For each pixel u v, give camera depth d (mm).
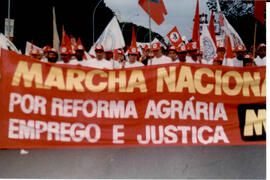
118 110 4918
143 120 4953
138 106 4965
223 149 5117
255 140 5211
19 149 4668
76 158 4770
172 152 4988
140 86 4988
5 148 4586
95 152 4828
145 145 4898
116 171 4828
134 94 4969
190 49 7211
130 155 4895
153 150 4949
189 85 5117
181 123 5039
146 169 4891
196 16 7090
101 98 4891
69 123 4773
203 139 5066
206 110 5141
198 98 5133
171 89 5062
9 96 4625
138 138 4902
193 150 5043
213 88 5195
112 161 4844
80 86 4852
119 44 7148
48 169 4688
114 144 4836
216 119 5156
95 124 4836
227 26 8375
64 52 6762
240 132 5199
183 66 5121
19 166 4629
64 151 4758
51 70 4797
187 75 5121
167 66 5086
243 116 5246
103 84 4914
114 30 7156
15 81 4660
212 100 5176
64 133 4750
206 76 5180
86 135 4801
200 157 5043
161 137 4961
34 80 4715
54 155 4730
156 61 7238
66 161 4742
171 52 7160
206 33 7883
